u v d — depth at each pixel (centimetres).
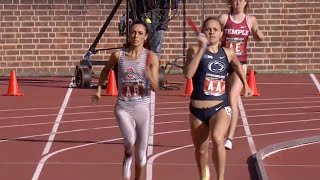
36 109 3397
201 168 1923
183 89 4000
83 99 3678
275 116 3228
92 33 4656
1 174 2180
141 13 3712
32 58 4656
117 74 1906
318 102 3644
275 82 4366
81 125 2998
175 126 2959
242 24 2442
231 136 2406
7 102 3603
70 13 4650
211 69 1870
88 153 2462
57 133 2828
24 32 4644
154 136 2753
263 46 4728
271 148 2478
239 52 2452
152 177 2141
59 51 4656
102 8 4653
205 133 1895
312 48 4728
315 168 2253
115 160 2356
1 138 2728
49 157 2402
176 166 2275
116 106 1897
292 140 2616
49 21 4644
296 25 4728
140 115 1880
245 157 2388
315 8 4722
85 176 2158
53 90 4009
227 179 2119
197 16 4672
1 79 4506
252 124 3031
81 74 4047
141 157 1912
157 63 1891
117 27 4644
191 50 1888
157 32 3731
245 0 2464
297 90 4053
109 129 2908
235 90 2348
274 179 2123
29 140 2689
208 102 1867
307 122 3086
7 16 4631
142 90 1878
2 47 4644
